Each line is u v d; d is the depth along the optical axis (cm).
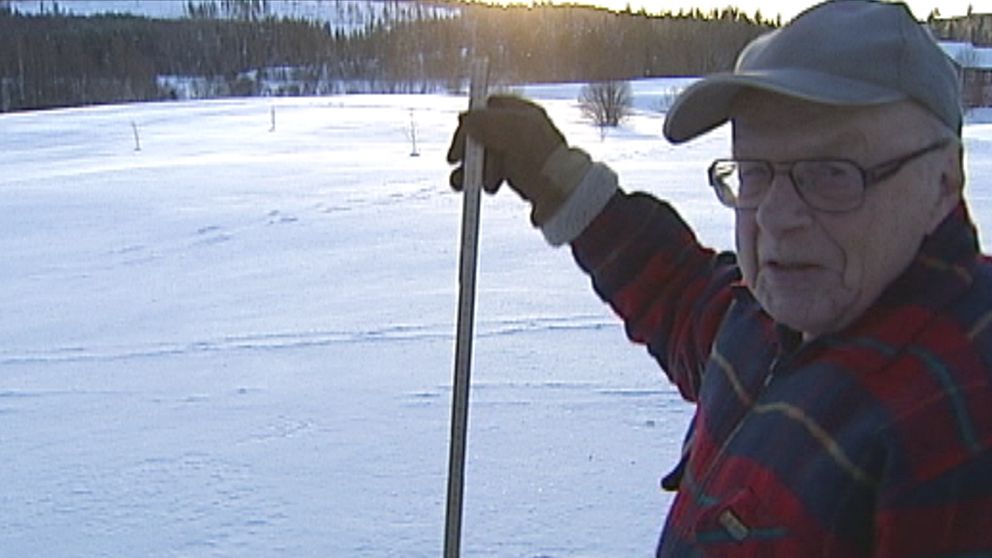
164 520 405
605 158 2220
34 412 550
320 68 8500
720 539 128
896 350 117
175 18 10000
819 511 117
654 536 382
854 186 118
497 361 613
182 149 2811
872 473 114
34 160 2661
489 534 384
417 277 920
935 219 122
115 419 534
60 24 8900
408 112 4228
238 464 461
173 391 583
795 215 120
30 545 389
